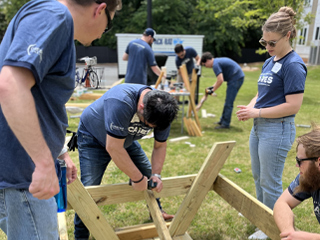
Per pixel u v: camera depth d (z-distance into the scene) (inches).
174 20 990.4
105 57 941.2
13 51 33.1
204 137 195.0
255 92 384.2
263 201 85.3
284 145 77.1
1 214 43.1
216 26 981.2
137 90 61.2
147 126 64.4
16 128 33.8
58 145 44.3
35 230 43.5
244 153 165.5
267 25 73.3
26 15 35.8
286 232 54.0
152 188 70.6
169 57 437.4
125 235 82.0
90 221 67.9
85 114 77.2
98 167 79.9
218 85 198.8
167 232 64.6
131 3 1051.3
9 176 39.9
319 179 49.4
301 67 72.1
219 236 91.8
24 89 33.6
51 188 38.4
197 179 75.0
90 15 43.0
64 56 38.7
